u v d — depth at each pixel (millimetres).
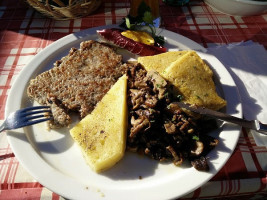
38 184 191
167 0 373
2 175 193
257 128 210
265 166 207
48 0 298
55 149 214
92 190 182
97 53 276
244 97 257
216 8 365
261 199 225
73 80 251
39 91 243
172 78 243
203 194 195
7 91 259
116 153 199
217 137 221
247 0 326
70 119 223
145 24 303
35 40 313
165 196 178
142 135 208
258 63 290
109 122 216
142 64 269
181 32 336
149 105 213
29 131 222
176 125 211
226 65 289
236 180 198
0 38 313
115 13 356
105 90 245
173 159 206
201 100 235
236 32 340
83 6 322
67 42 292
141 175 199
